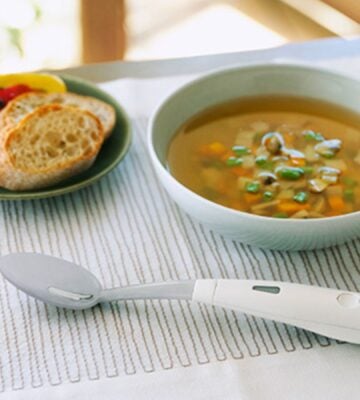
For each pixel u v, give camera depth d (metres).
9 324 0.66
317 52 0.93
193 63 0.92
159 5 1.75
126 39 1.65
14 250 0.72
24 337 0.65
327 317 0.63
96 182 0.78
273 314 0.64
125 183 0.78
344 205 0.71
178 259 0.71
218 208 0.67
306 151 0.75
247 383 0.62
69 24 1.68
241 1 1.76
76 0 1.65
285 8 1.72
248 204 0.72
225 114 0.79
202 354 0.64
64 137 0.76
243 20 1.70
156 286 0.66
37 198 0.74
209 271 0.70
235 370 0.63
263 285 0.65
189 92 0.78
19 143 0.75
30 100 0.80
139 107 0.86
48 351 0.64
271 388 0.62
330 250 0.71
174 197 0.70
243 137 0.77
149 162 0.80
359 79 0.78
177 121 0.78
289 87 0.80
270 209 0.71
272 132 0.77
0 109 0.81
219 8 1.75
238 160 0.75
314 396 0.62
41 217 0.74
